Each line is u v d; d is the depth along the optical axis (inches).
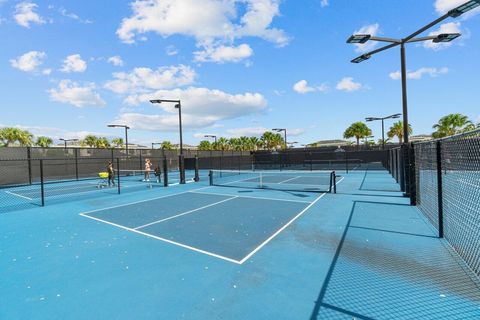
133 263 199.0
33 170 917.2
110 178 751.7
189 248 227.6
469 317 125.6
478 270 164.1
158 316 133.3
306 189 574.9
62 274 183.5
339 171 1098.1
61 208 426.9
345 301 141.4
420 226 269.6
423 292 147.6
